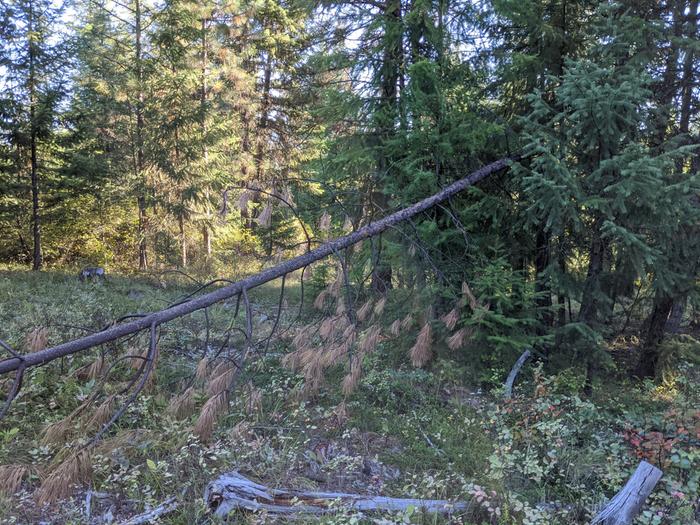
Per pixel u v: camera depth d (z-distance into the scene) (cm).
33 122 1284
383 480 401
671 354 691
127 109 1507
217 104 1470
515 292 608
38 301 859
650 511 337
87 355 563
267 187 478
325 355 363
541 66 612
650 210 486
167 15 1373
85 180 1434
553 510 363
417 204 562
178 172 1331
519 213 625
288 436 419
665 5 620
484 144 624
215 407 308
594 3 614
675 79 642
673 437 439
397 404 537
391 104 729
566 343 623
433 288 586
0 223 1481
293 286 1260
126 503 346
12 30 1266
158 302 924
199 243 1547
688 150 434
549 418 483
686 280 591
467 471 417
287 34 1653
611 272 581
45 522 318
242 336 716
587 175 518
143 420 443
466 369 600
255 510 333
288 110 1778
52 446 362
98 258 1614
